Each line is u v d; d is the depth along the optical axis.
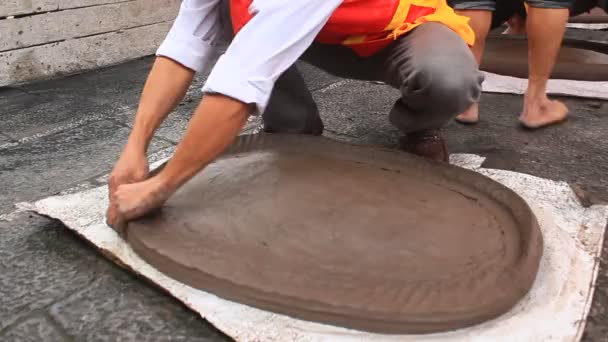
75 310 1.17
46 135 2.19
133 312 1.16
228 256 1.17
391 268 1.13
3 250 1.37
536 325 1.05
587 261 1.24
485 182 1.43
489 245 1.21
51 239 1.42
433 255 1.18
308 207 1.35
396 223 1.29
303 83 1.76
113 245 1.30
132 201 1.25
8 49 2.84
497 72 2.73
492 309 1.04
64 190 1.71
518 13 2.90
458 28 1.54
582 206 1.47
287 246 1.21
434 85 1.39
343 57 1.66
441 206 1.36
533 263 1.14
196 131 1.14
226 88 1.08
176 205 1.37
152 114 1.38
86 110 2.49
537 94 2.11
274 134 1.69
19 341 1.09
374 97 2.54
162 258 1.19
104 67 3.27
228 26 1.47
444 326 1.03
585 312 1.09
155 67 1.40
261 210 1.34
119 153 2.00
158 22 3.51
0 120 2.36
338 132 2.12
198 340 1.08
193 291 1.15
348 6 1.42
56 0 2.95
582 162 1.85
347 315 1.03
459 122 2.19
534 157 1.89
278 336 1.03
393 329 1.03
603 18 3.70
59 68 3.07
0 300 1.20
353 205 1.36
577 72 2.61
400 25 1.46
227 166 1.56
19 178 1.80
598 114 2.26
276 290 1.07
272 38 1.09
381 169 1.54
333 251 1.19
